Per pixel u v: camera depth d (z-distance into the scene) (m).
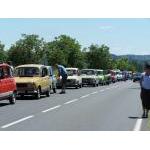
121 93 36.78
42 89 29.41
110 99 29.08
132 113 19.84
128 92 38.59
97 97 31.00
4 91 23.25
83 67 91.31
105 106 23.42
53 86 35.44
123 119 17.41
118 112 20.25
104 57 120.44
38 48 69.19
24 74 29.12
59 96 31.66
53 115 18.69
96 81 53.16
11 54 69.44
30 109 21.41
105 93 36.53
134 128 14.79
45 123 15.97
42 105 23.75
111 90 42.31
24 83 28.02
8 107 22.53
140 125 15.56
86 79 51.91
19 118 17.53
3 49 71.88
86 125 15.48
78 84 46.22
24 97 30.05
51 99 28.41
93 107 22.70
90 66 119.44
